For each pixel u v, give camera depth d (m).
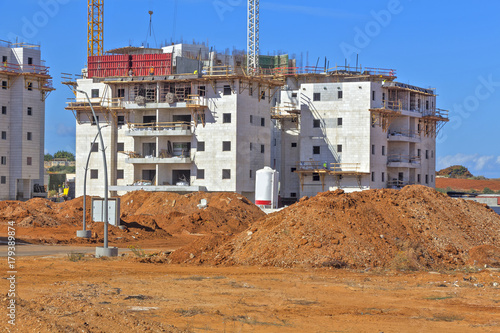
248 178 93.12
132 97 97.62
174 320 17.95
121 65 100.62
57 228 56.75
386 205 35.41
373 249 30.77
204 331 16.73
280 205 96.81
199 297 21.89
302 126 100.31
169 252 39.00
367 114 97.12
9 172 108.06
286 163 107.25
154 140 96.75
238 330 16.89
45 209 67.50
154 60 99.06
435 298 22.31
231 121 91.31
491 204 118.56
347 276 27.27
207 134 92.69
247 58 122.44
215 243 33.84
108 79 98.50
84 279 26.31
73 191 125.31
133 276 27.39
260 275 27.48
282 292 23.16
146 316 18.39
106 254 36.41
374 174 99.00
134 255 37.88
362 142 97.31
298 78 111.00
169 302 20.80
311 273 28.06
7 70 107.44
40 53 111.31
